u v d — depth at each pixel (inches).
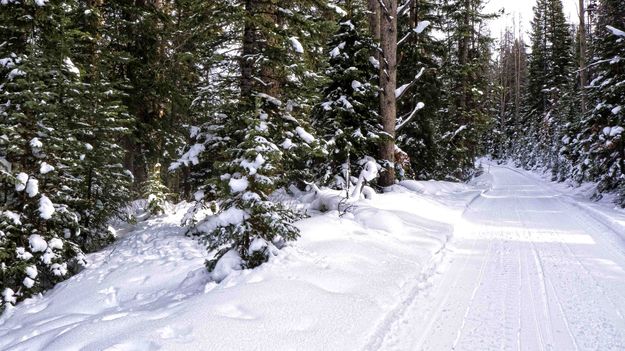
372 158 564.1
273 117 320.8
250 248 234.1
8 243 277.9
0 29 338.6
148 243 363.9
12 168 290.5
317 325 166.4
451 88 1016.9
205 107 361.7
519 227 441.4
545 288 233.9
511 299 216.5
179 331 155.8
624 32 648.4
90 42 439.8
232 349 143.9
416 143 794.8
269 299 185.8
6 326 239.6
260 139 230.5
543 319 189.9
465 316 193.6
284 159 319.3
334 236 317.4
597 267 277.4
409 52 778.8
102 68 433.7
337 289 212.1
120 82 431.8
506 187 1031.0
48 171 290.5
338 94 552.1
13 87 297.1
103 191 409.4
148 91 515.8
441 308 203.9
